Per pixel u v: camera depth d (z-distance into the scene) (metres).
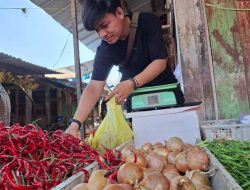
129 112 2.35
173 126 2.20
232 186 0.87
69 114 13.71
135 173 1.10
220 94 3.38
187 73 3.38
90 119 12.62
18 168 1.18
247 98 3.39
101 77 2.35
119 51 2.29
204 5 3.44
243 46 3.45
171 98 2.23
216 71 3.42
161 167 1.40
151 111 2.22
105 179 1.06
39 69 10.62
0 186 1.08
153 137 2.21
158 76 2.37
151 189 1.06
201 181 1.18
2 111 3.23
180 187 1.05
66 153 1.47
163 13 6.96
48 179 1.17
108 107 2.23
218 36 3.45
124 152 1.44
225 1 3.48
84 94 2.31
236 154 1.62
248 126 2.16
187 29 3.41
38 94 13.80
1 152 1.31
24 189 1.07
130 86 2.02
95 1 1.87
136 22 2.21
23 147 1.36
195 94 3.37
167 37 7.46
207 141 1.85
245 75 3.42
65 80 13.76
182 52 3.40
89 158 1.39
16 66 10.12
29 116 10.70
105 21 1.90
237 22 3.48
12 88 10.67
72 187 1.05
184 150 1.59
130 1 6.66
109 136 2.12
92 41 8.89
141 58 2.29
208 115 3.36
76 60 4.38
